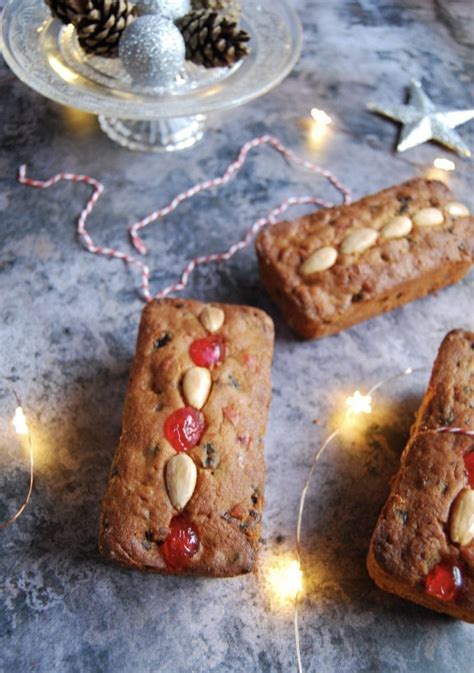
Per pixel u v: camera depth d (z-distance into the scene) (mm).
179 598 441
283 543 459
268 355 471
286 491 473
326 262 502
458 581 415
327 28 669
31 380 496
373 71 647
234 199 574
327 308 495
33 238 546
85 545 452
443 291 544
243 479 434
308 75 639
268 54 559
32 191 565
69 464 473
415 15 688
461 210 527
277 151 599
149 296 531
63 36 553
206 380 453
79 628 431
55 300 524
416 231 515
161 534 423
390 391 507
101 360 507
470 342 473
